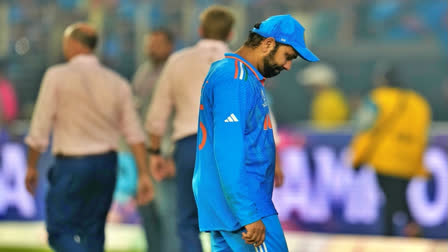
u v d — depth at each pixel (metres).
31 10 51.69
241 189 10.23
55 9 51.56
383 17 51.56
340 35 51.47
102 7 51.00
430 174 24.08
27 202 28.39
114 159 16.92
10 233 27.34
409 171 24.00
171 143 18.94
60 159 16.61
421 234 24.19
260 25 10.92
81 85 16.45
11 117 37.56
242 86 10.50
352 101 47.47
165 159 19.06
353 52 50.56
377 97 24.05
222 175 10.29
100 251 16.92
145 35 50.22
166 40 20.08
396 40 51.19
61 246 16.48
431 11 50.91
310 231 25.64
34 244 25.92
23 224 28.47
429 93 49.22
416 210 24.20
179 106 16.53
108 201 17.03
